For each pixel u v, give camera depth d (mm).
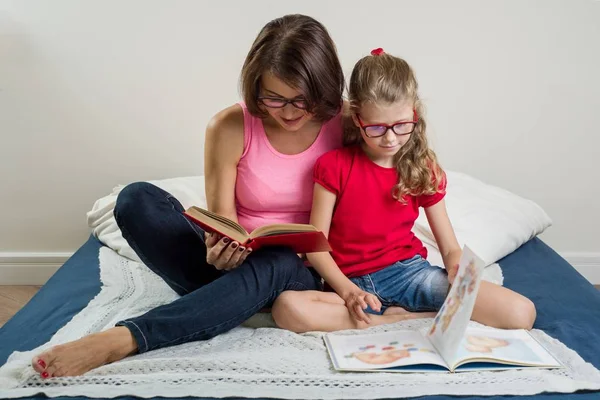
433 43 2316
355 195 1552
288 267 1424
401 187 1537
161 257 1492
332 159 1563
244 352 1332
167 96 2334
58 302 1606
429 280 1522
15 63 2275
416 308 1539
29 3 2221
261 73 1381
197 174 2422
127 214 1464
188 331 1343
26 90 2305
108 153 2383
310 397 1175
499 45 2320
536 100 2371
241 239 1344
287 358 1299
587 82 2354
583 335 1431
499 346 1321
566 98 2369
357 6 2277
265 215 1620
